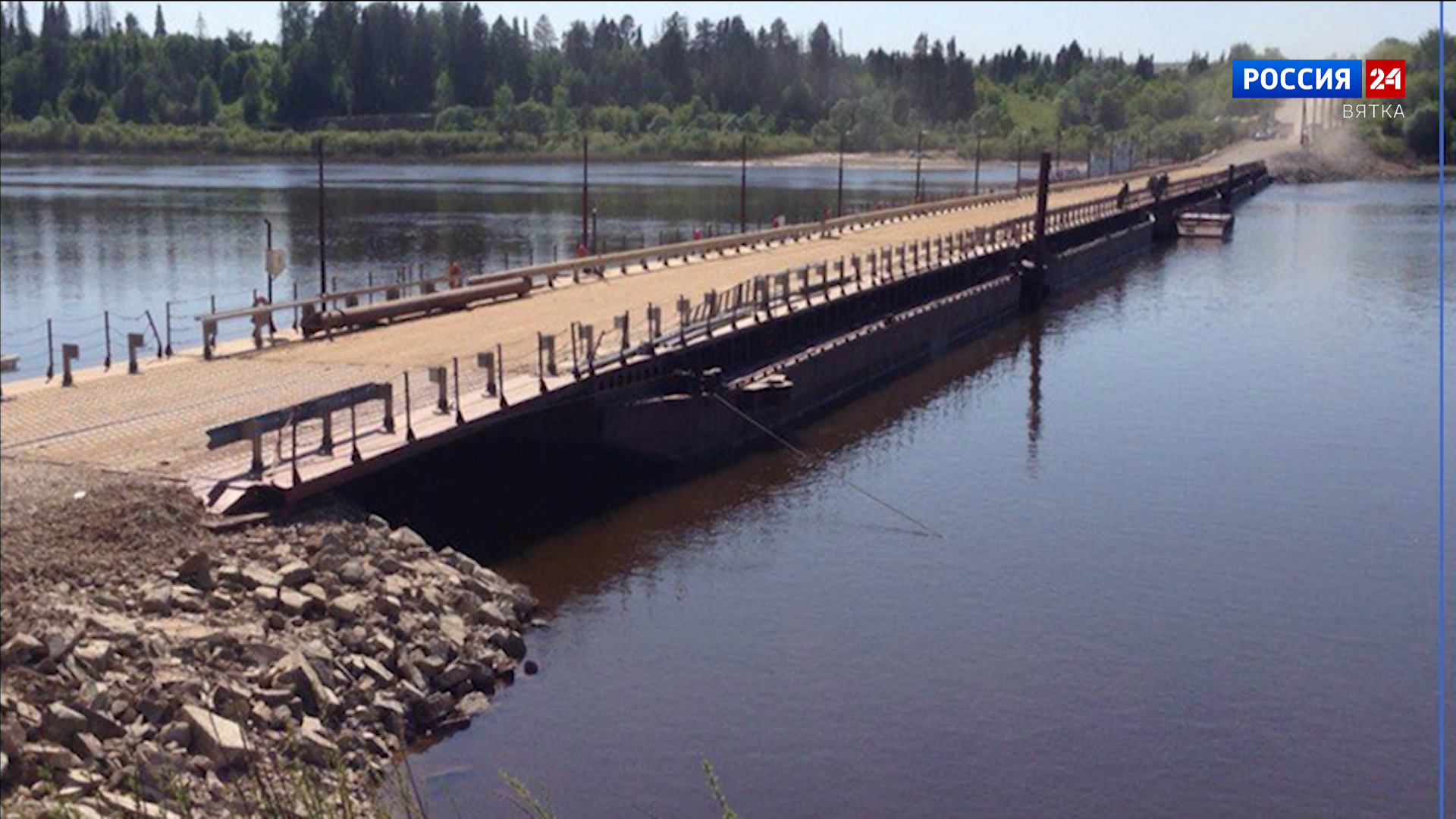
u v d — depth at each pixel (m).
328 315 42.53
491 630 26.78
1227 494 39.44
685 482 39.59
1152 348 61.84
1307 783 23.33
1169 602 31.09
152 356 41.81
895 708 25.52
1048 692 26.39
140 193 142.25
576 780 22.59
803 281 51.84
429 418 32.19
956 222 86.94
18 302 72.00
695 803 22.19
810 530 35.50
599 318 45.84
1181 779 23.36
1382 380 54.84
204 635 22.41
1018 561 33.53
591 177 185.88
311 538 26.67
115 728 19.80
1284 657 28.23
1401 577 32.91
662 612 29.59
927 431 46.31
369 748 22.19
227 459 28.78
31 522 24.56
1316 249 103.19
